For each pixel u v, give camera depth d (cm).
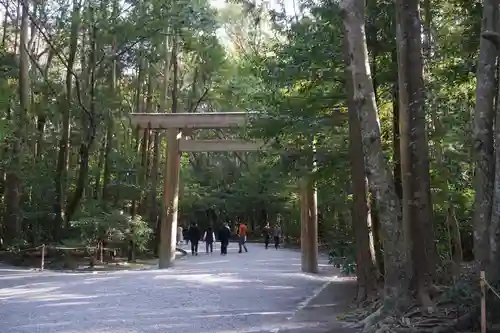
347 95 1065
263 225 4262
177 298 1065
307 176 1241
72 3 1853
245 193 3619
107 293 1133
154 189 2403
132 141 2623
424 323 709
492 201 713
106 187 2136
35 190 1988
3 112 1377
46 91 2203
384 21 1064
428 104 1037
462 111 1124
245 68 1833
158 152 2445
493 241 682
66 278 1443
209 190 3844
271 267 1798
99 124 1994
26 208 2014
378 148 813
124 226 1877
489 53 769
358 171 1051
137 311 911
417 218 799
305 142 1232
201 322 816
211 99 2673
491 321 652
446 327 678
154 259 2284
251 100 1411
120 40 1831
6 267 1762
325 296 1127
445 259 1138
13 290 1188
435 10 1209
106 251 2017
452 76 1108
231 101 2498
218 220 4072
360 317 848
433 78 1123
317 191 1578
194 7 1741
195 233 2456
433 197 1145
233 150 1777
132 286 1249
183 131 1927
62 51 2161
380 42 1089
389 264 794
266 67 1183
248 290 1208
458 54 1137
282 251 2794
